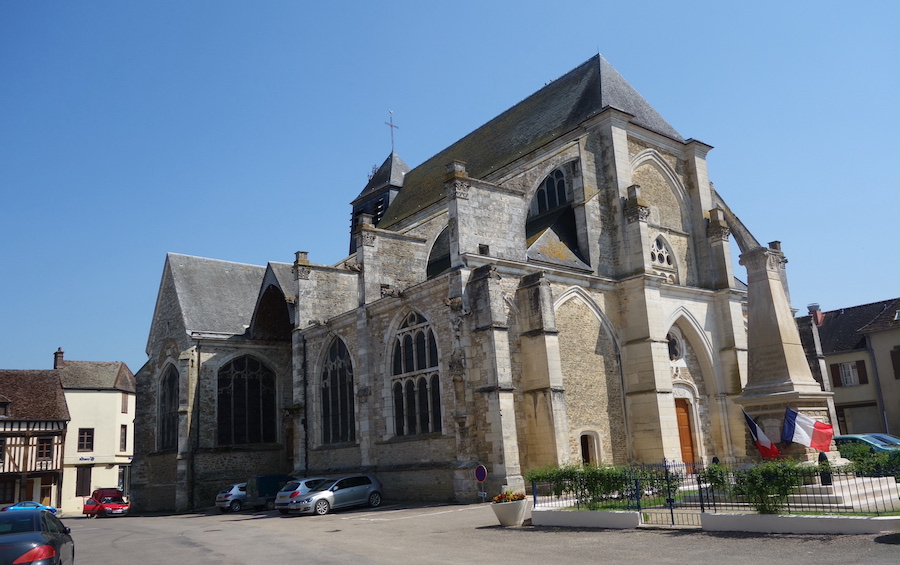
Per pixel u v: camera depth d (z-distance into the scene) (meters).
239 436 37.84
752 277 19.47
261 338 39.44
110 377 57.44
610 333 28.73
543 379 24.39
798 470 13.77
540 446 24.17
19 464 45.06
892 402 39.44
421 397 27.00
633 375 28.38
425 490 25.83
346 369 31.64
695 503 17.03
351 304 36.47
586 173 30.78
